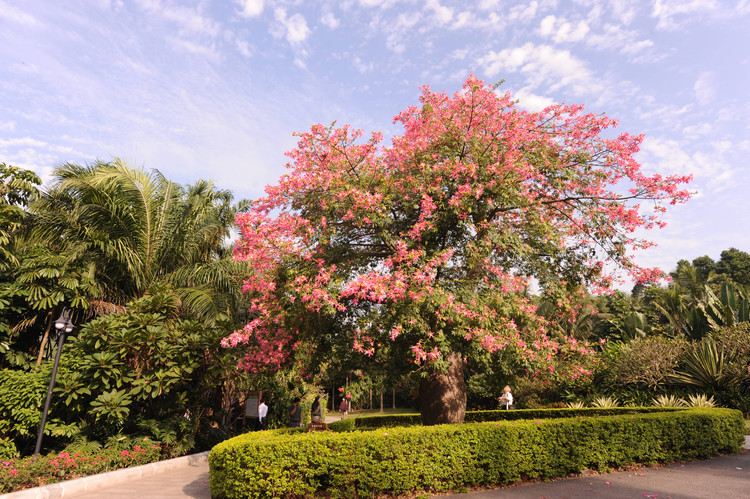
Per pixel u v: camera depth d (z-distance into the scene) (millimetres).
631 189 9867
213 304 12414
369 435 6617
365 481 6410
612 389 18219
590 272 10461
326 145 9461
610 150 10062
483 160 9297
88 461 8523
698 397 14781
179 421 10797
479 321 8031
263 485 6203
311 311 8727
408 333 8430
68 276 11219
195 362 10617
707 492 6496
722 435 9773
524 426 7613
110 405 9383
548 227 9570
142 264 13023
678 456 9016
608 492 6676
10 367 11141
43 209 12703
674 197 9555
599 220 9969
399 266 8500
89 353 10328
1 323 10859
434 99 10422
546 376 9875
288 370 9719
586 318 29562
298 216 9125
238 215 8945
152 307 10891
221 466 6566
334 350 9289
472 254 8922
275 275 9305
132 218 12688
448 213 9141
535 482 7508
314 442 6438
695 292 35219
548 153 10125
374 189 9180
